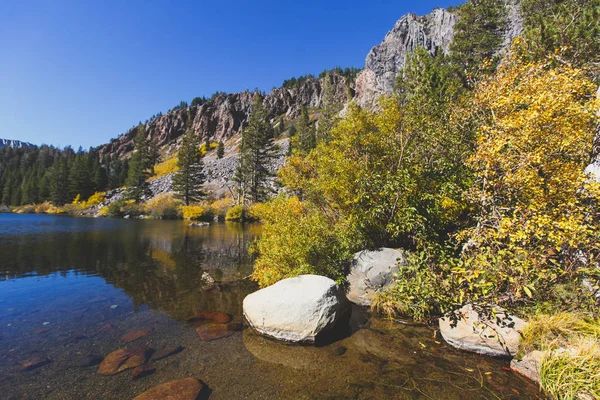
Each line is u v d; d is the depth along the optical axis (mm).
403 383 4164
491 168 6059
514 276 4809
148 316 6715
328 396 3906
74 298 7980
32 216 46500
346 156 9742
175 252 15219
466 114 8195
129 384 4156
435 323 6023
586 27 11031
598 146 5637
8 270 11156
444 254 6406
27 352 5062
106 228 26797
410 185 7508
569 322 4340
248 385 4156
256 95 48375
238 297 8086
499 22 22500
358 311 6848
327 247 8219
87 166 74375
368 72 80312
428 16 72062
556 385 3693
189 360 4824
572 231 4301
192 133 51094
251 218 37969
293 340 5410
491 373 4348
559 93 5418
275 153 47562
